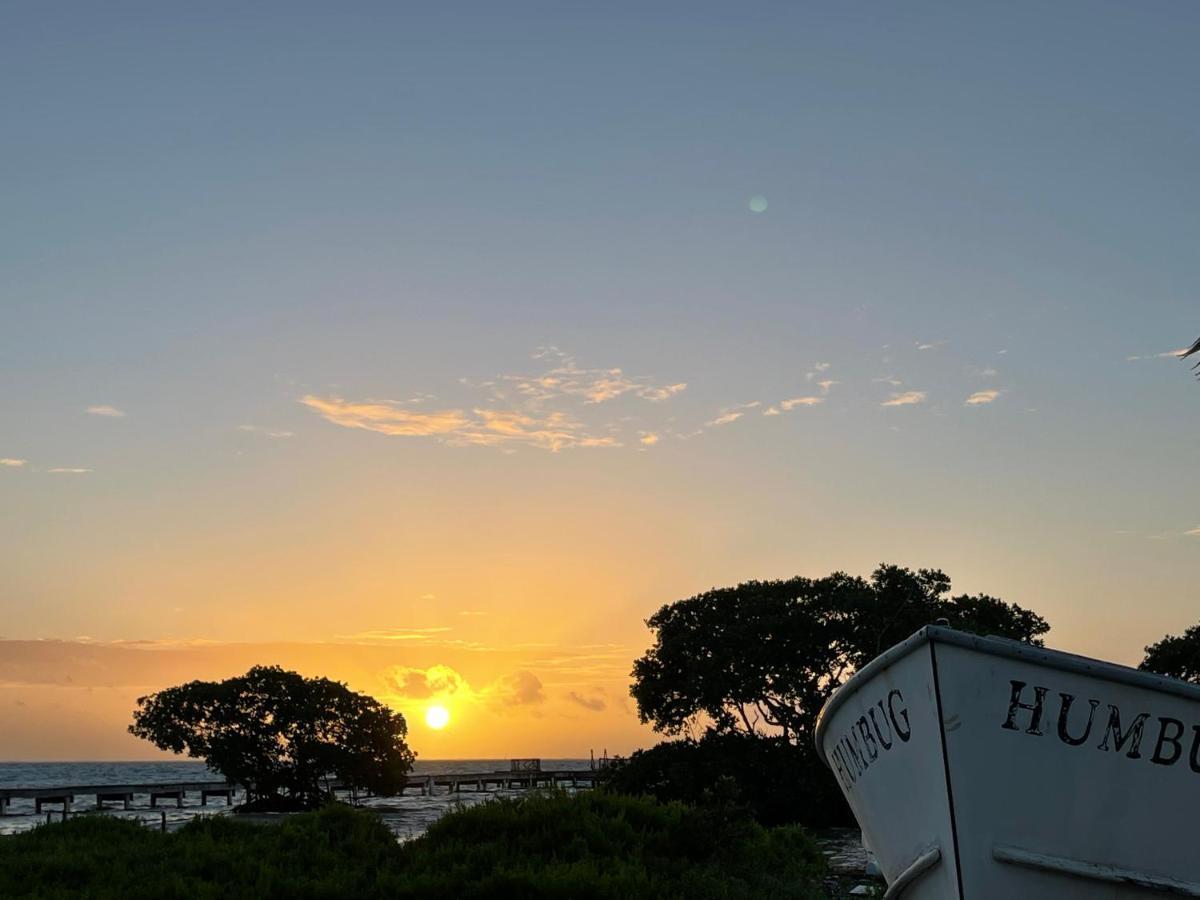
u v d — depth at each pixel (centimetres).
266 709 7662
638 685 5794
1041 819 1173
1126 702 1155
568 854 2278
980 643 1190
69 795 8612
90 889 2041
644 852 2338
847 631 5497
